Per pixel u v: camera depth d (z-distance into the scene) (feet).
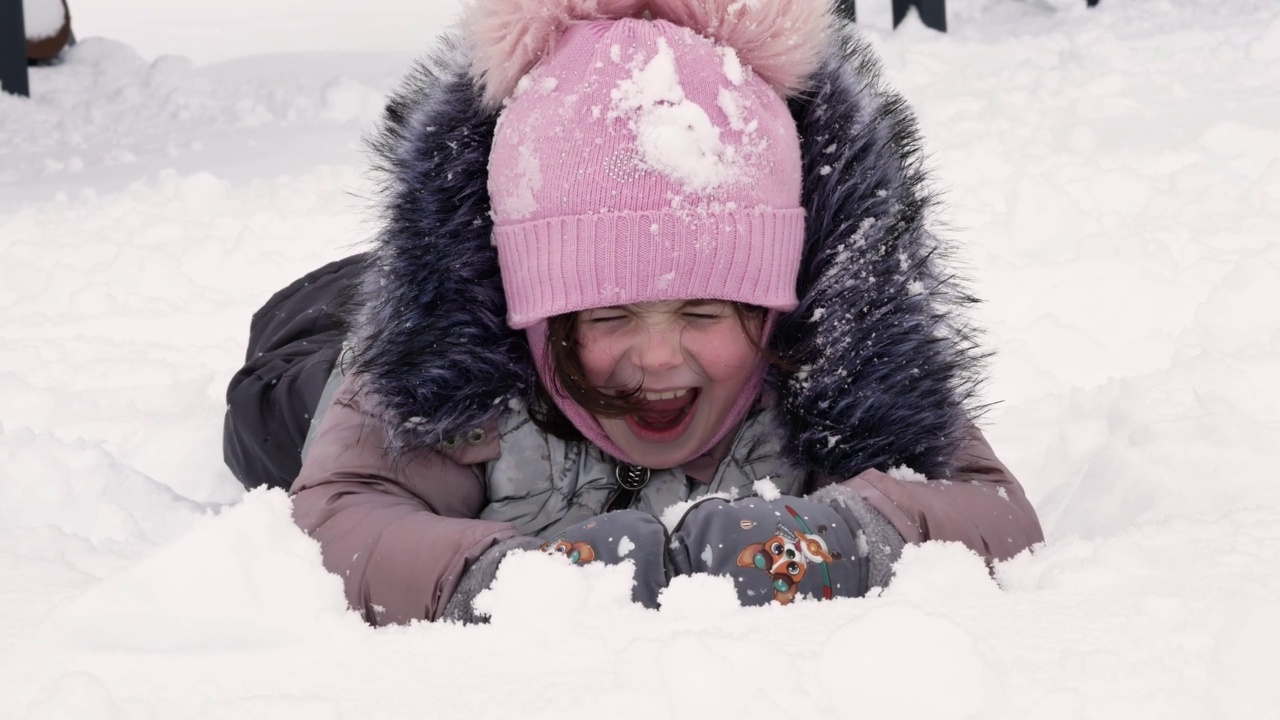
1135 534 4.74
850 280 5.65
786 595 4.61
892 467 5.67
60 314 11.72
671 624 3.88
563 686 3.39
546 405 5.82
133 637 3.91
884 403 5.60
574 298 5.32
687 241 5.24
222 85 27.91
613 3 5.71
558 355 5.49
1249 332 8.87
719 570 4.64
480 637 3.88
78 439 7.71
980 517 5.32
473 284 5.66
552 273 5.35
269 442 7.55
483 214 5.73
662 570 4.66
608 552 4.68
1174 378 7.48
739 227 5.30
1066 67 21.54
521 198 5.42
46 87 27.68
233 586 3.96
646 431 5.67
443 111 5.80
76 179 18.86
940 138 16.01
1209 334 8.98
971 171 14.20
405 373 5.60
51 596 4.54
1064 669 3.32
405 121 6.05
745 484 5.92
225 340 10.73
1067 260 10.75
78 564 5.46
